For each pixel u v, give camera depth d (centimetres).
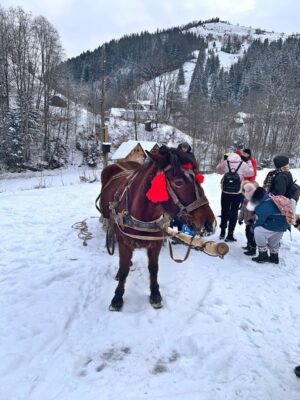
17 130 3173
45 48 3859
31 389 255
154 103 5141
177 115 4934
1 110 3434
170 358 295
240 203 578
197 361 293
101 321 345
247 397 254
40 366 279
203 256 525
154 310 366
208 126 4284
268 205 472
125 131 4150
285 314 372
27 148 3256
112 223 378
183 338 319
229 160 568
